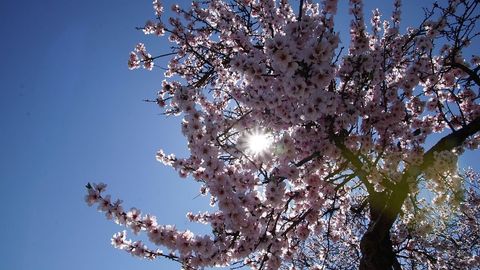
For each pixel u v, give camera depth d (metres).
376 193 5.99
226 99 8.30
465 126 5.48
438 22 6.55
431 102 7.09
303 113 4.89
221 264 4.68
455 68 7.16
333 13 5.05
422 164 5.16
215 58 8.48
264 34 7.41
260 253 5.66
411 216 6.36
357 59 4.91
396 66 7.02
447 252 8.72
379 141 5.73
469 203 9.67
